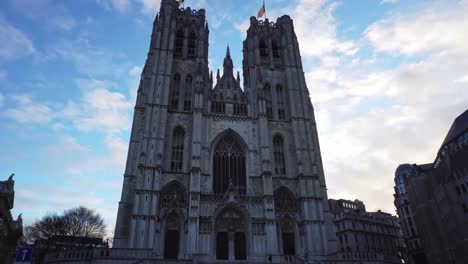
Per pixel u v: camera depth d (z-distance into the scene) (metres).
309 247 63.53
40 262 79.25
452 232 64.50
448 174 62.16
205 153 69.69
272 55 89.69
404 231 117.25
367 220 123.25
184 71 81.31
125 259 47.69
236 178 71.62
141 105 76.81
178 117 74.06
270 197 66.12
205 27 88.94
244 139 74.56
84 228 108.25
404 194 119.19
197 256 57.66
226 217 65.50
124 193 65.69
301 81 84.75
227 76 83.25
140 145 69.38
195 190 63.44
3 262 62.09
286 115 81.75
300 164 72.31
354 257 57.62
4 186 57.41
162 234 61.00
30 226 103.31
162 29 82.44
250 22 92.94
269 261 55.53
